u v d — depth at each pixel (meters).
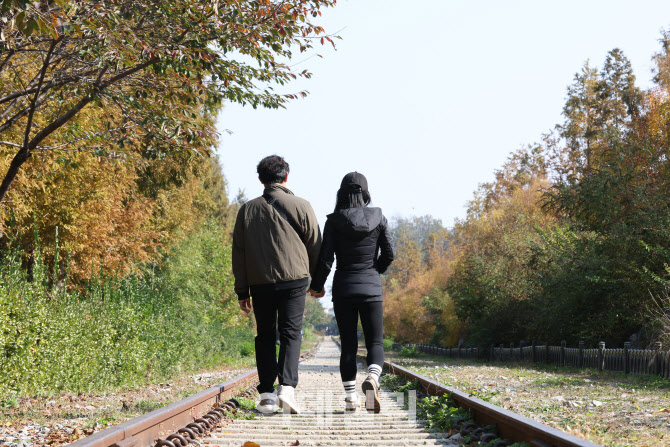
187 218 34.50
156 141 13.92
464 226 54.38
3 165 15.75
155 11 12.01
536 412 8.88
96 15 11.15
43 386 11.84
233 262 7.25
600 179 23.45
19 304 11.43
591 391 12.77
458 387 13.41
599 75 61.75
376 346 7.56
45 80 14.09
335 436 6.21
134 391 13.77
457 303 41.94
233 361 33.69
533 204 50.00
